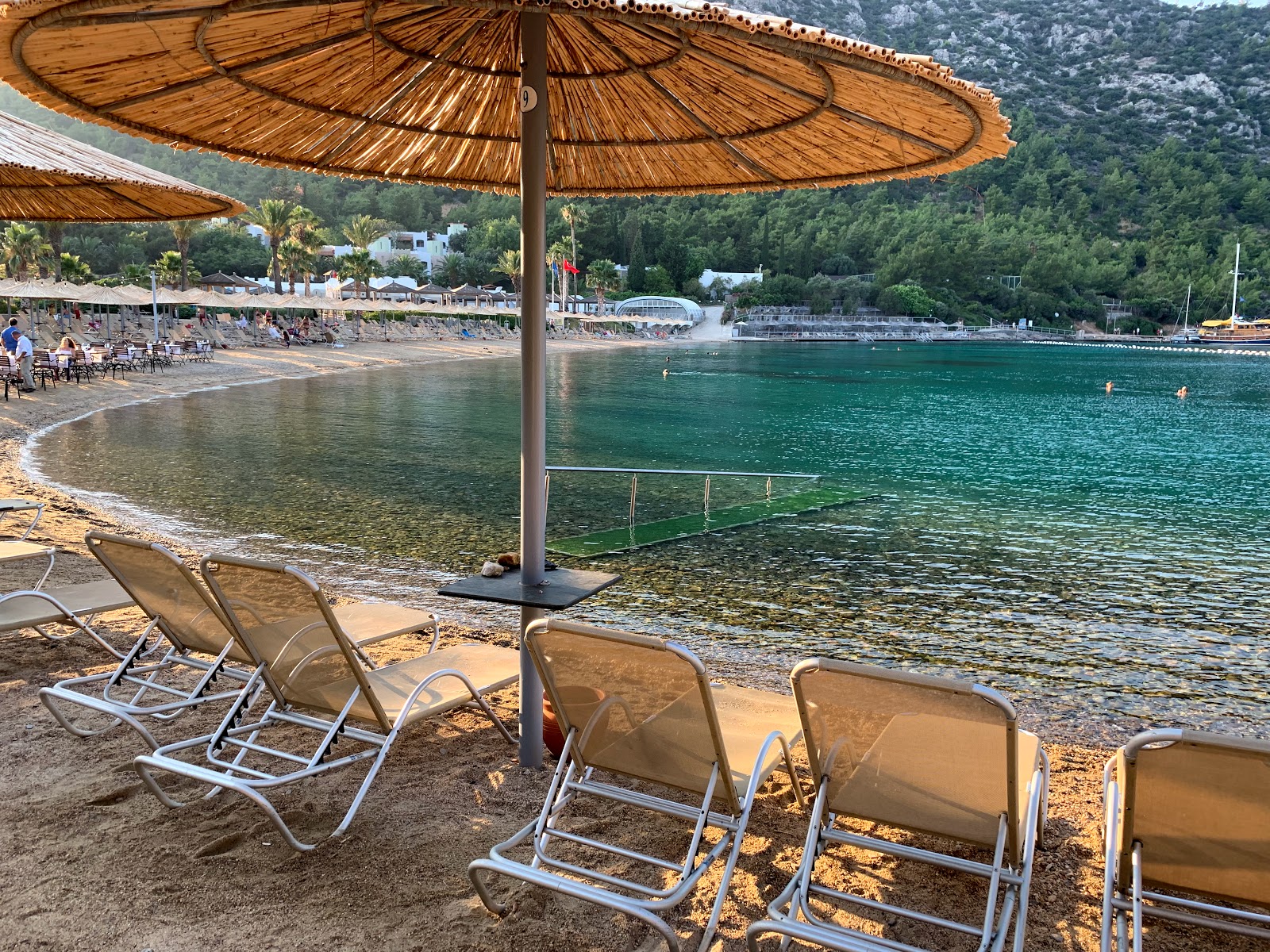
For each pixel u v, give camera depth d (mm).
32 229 56562
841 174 3740
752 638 6211
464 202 161875
